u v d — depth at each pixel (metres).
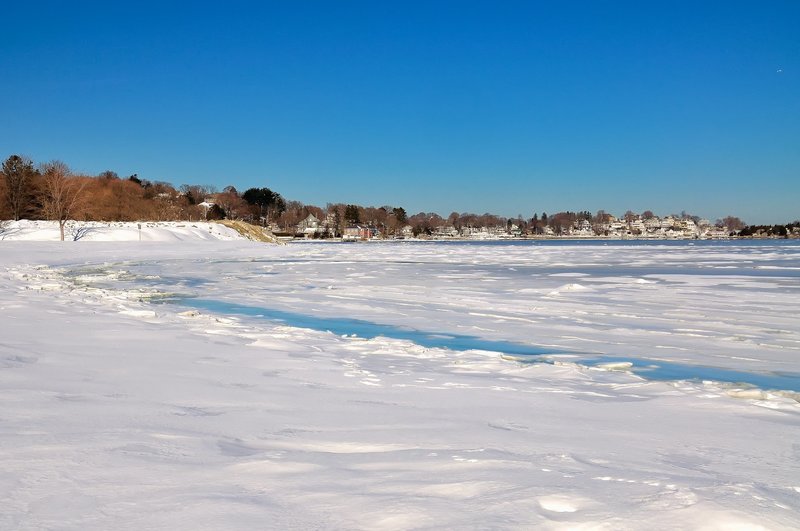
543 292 22.03
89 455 4.15
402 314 16.67
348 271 33.56
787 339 12.77
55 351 8.75
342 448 4.64
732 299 19.44
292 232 175.50
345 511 3.25
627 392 7.54
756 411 6.53
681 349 11.72
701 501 3.38
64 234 72.69
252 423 5.34
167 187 156.50
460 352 10.52
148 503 3.33
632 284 24.66
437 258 48.56
